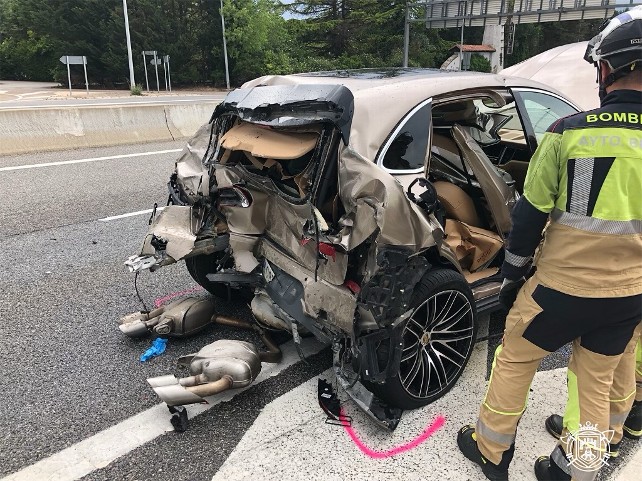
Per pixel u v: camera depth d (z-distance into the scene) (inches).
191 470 91.8
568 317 74.5
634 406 96.7
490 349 130.0
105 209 240.7
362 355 94.7
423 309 103.4
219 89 1489.9
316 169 95.1
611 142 67.1
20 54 1823.3
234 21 1488.7
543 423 104.0
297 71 1505.9
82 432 101.0
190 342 132.3
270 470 91.7
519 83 137.9
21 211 235.9
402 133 104.3
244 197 112.3
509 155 162.1
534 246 76.5
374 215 87.7
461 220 132.3
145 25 1439.5
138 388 114.5
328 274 96.4
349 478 89.8
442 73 129.9
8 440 98.5
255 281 119.7
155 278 170.2
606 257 70.8
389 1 1552.7
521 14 920.3
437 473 91.0
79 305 151.5
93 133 390.6
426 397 107.1
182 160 139.1
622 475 90.9
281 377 118.3
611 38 67.3
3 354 126.6
